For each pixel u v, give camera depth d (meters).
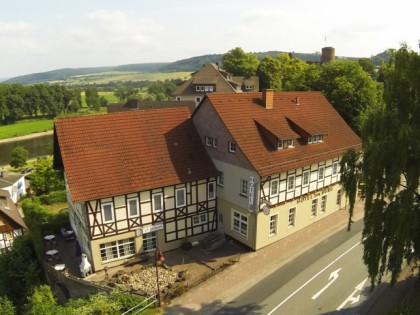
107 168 23.31
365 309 18.50
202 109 26.75
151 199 23.98
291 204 26.16
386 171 14.05
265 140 25.31
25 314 20.08
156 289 20.58
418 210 14.28
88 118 24.77
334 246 25.16
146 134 25.91
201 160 26.50
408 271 21.39
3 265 26.47
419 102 14.30
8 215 32.28
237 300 19.64
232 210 25.89
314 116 30.36
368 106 38.28
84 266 22.16
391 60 15.12
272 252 24.61
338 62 42.44
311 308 18.78
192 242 26.41
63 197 40.84
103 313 17.80
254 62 95.75
